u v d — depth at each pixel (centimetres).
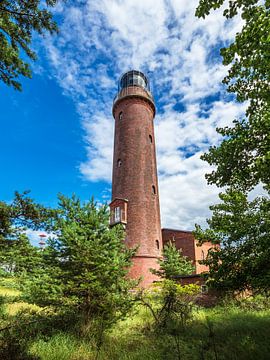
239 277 670
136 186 2450
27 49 754
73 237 913
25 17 698
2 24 683
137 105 2825
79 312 879
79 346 690
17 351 560
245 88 551
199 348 650
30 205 787
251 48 424
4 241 902
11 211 769
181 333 809
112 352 654
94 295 894
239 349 638
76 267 920
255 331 795
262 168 513
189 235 2997
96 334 755
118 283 945
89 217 994
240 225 680
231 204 716
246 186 645
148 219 2372
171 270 2108
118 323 955
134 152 2595
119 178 2552
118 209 2380
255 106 551
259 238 641
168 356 613
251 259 649
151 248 2266
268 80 486
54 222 905
